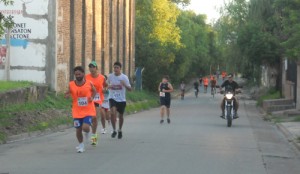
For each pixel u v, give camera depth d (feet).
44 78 90.38
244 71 178.29
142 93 153.28
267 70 188.14
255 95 194.39
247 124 80.48
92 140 48.47
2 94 64.23
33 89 75.51
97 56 119.96
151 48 177.88
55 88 90.58
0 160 40.45
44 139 55.83
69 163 38.88
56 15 90.74
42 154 43.75
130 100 127.03
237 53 162.91
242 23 158.40
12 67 90.63
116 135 58.65
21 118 62.85
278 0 75.51
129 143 51.26
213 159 42.09
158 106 149.79
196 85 207.10
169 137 57.41
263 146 52.60
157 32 191.42
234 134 62.95
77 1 102.12
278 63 144.87
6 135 54.95
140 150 46.29
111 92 54.95
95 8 117.08
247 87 262.88
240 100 178.81
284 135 66.28
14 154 43.86
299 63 100.42
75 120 44.14
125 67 156.04
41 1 90.33
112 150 46.11
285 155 47.21
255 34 137.69
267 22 137.80
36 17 90.38
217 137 58.70
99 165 38.06
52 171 35.47
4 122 59.06
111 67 137.28
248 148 50.11
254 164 40.55
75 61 101.65
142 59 176.45
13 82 79.46
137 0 191.31
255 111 120.98
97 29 119.65
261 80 206.08
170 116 97.55
